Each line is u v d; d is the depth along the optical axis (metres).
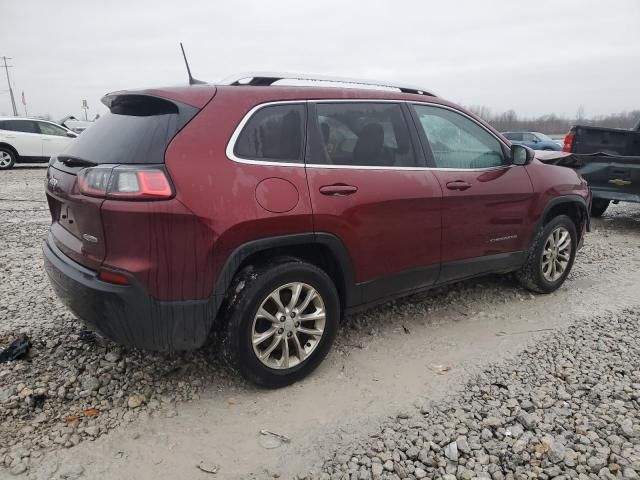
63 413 2.78
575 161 5.03
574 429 2.69
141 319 2.62
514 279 5.02
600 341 3.75
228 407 2.91
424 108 3.78
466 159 3.96
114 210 2.51
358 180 3.22
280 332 3.00
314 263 3.30
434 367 3.38
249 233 2.76
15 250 5.95
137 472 2.40
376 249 3.33
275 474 2.40
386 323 4.05
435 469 2.43
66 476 2.34
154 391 3.03
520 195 4.23
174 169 2.58
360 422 2.78
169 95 2.78
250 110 2.91
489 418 2.79
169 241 2.57
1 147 15.30
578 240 5.04
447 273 3.86
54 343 3.48
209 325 2.76
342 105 3.31
